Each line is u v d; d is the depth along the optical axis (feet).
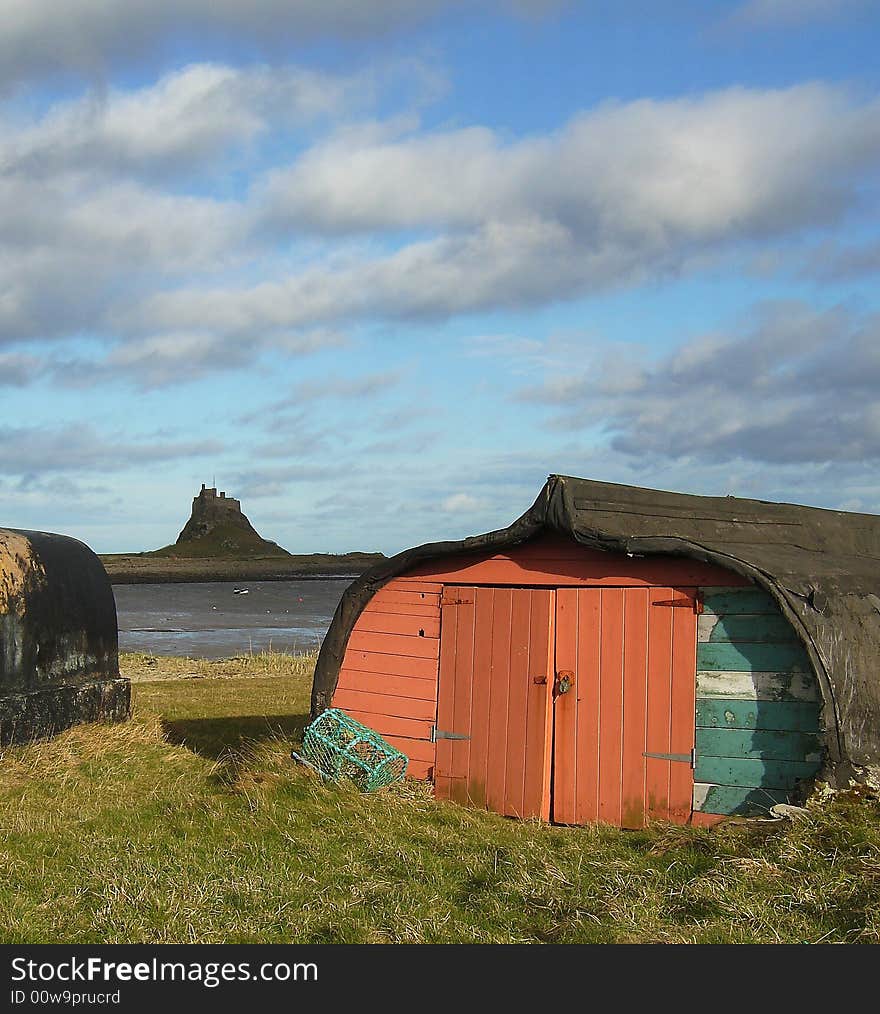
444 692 32.01
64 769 35.37
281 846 25.85
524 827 28.17
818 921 20.20
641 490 31.58
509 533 30.55
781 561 28.37
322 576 542.98
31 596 39.47
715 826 26.21
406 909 21.39
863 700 26.14
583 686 29.60
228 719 48.14
